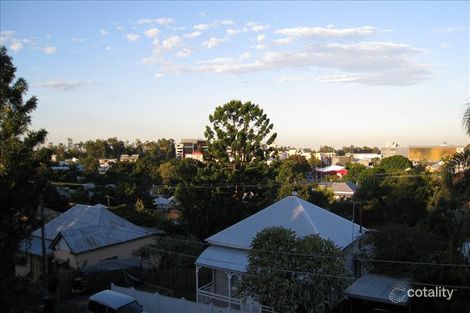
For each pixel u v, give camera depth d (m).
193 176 43.03
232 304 20.78
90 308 18.03
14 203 15.69
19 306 20.03
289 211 23.06
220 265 20.98
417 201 34.94
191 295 23.86
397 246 19.17
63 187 66.88
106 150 184.62
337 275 16.55
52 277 24.02
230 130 39.69
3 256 15.95
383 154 193.88
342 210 39.34
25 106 16.33
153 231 33.22
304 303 16.00
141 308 17.91
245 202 37.88
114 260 26.39
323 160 169.62
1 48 16.02
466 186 16.27
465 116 15.77
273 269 16.48
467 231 17.05
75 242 27.17
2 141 15.94
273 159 43.47
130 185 62.44
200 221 35.00
